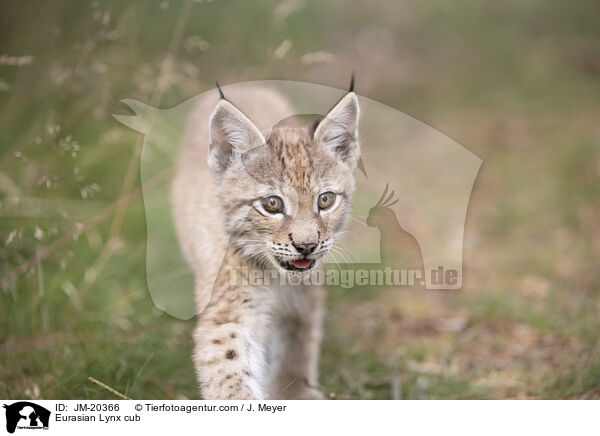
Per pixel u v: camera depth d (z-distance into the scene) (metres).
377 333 9.70
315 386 8.31
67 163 10.88
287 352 8.30
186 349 8.69
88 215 10.69
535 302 10.41
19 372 8.04
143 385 8.23
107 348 8.48
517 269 11.84
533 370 8.73
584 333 9.34
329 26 20.19
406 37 23.44
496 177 15.50
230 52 13.62
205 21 15.18
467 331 9.89
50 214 9.84
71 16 12.80
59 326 8.93
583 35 24.27
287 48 11.10
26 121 11.82
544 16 25.39
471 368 8.86
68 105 11.05
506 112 19.55
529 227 13.41
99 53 11.08
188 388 8.20
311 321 8.30
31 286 9.43
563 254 12.23
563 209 13.73
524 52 23.08
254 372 7.51
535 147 17.05
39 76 12.07
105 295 9.65
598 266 11.43
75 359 8.19
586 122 18.09
